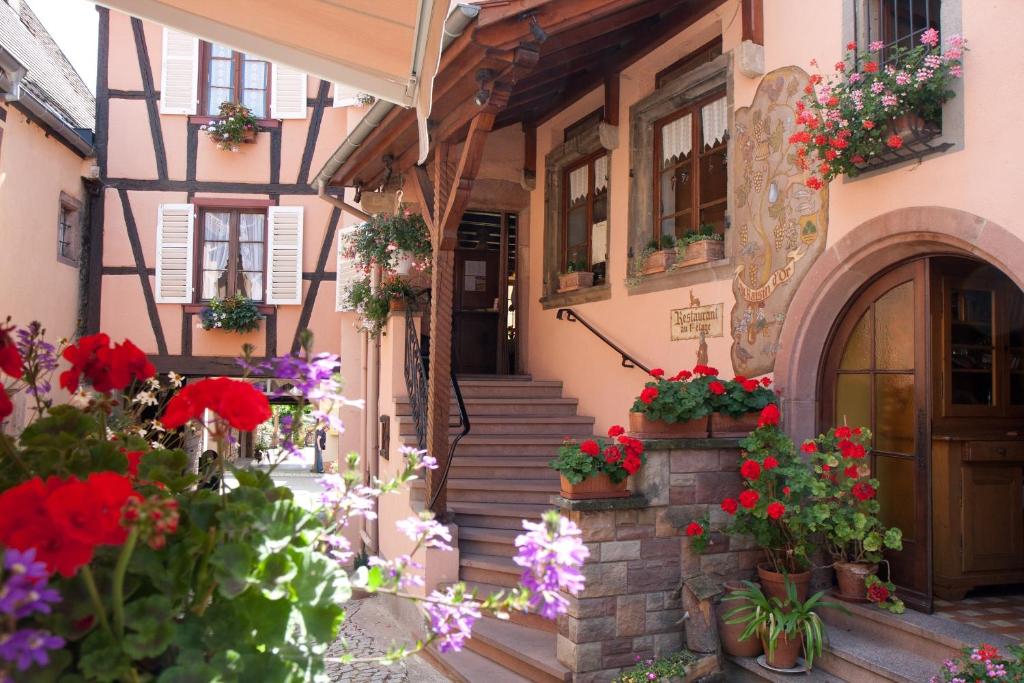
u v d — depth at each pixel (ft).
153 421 8.77
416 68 11.91
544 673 14.93
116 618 4.87
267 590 5.36
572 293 25.08
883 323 15.28
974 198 12.50
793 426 15.94
